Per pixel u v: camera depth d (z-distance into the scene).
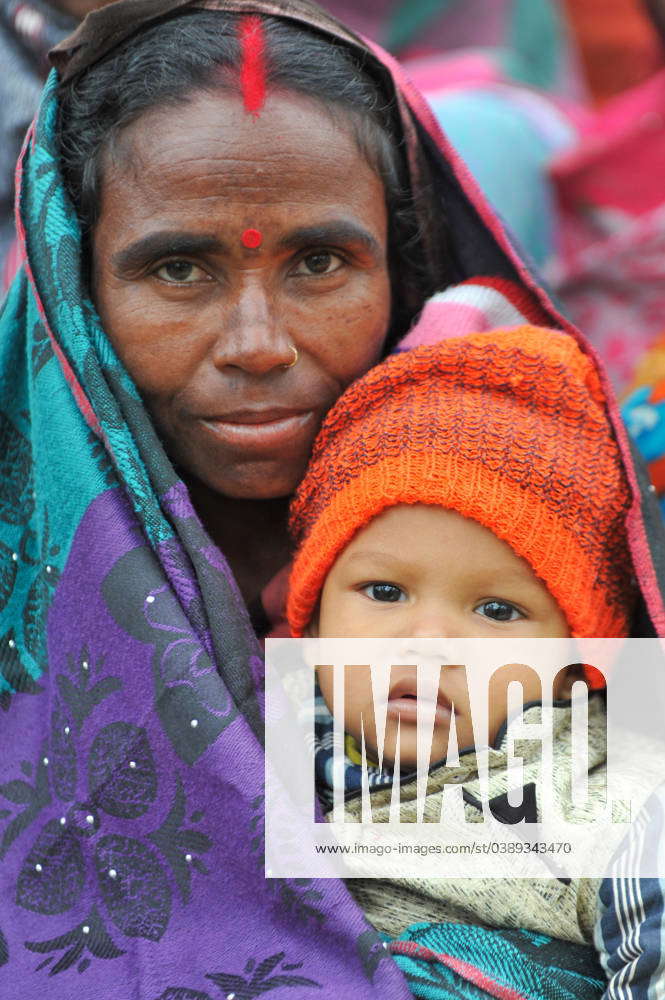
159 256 2.27
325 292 2.34
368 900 2.34
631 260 3.89
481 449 2.33
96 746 2.20
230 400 2.32
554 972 2.19
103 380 2.30
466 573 2.34
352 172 2.32
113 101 2.32
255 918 2.12
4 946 2.17
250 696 2.23
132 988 2.10
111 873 2.16
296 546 2.55
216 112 2.25
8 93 3.59
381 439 2.36
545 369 2.39
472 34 5.79
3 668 2.38
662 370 3.09
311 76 2.30
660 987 2.07
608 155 4.19
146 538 2.26
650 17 4.76
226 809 2.13
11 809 2.28
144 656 2.18
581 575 2.36
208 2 2.39
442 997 2.11
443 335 2.53
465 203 2.63
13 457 2.46
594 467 2.38
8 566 2.41
